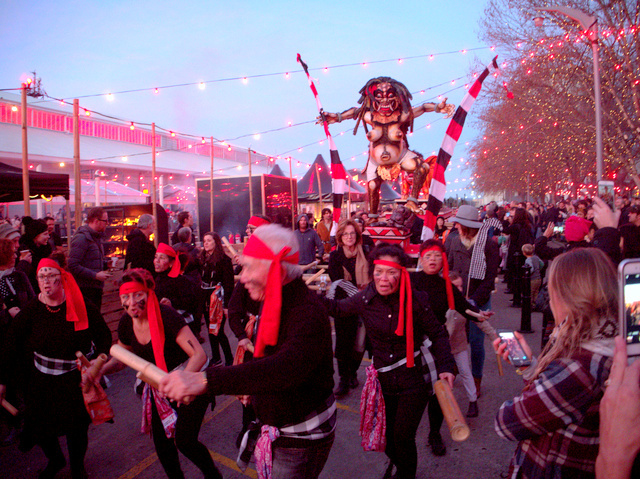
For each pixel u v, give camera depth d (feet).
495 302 31.83
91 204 76.38
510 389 16.53
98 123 107.04
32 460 12.98
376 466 12.09
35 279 16.89
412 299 9.36
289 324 6.16
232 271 18.54
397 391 9.50
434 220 21.99
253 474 11.78
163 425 9.45
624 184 82.17
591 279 4.63
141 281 9.43
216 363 18.63
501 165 99.50
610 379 4.09
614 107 65.77
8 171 26.35
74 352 10.61
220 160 135.33
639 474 4.35
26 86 21.56
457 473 11.45
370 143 28.96
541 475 4.81
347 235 15.39
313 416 6.59
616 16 56.03
